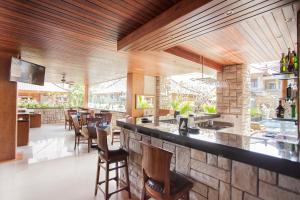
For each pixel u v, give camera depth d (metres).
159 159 1.52
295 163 1.11
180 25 2.13
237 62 4.55
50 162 3.96
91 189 2.79
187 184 1.66
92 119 5.39
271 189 1.30
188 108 3.67
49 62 4.94
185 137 1.87
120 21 2.45
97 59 4.55
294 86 2.59
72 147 5.19
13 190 2.73
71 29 2.71
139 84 7.05
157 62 4.67
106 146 2.34
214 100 5.69
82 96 13.32
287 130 3.33
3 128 4.00
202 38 2.94
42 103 11.70
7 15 2.28
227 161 1.57
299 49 1.92
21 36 3.00
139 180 2.58
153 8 2.12
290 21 2.28
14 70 3.78
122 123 2.97
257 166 1.31
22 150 4.84
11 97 4.09
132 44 2.84
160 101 7.68
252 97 5.49
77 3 2.01
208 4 1.66
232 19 1.97
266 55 3.84
